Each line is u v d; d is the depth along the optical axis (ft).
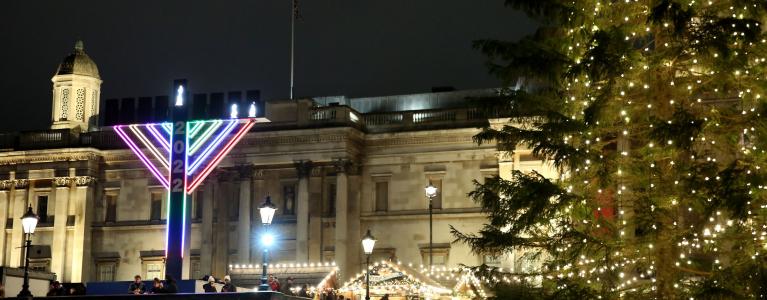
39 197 354.74
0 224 353.51
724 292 119.44
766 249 120.78
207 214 336.08
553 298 128.26
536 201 129.29
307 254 326.03
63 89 363.76
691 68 135.64
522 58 130.52
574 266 132.26
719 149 131.64
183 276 291.17
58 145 353.72
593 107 128.36
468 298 203.00
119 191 351.67
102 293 202.49
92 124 367.04
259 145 333.21
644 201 130.11
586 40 134.10
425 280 227.20
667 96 131.34
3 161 356.18
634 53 126.62
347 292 234.99
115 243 349.61
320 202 330.54
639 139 139.95
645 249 128.67
